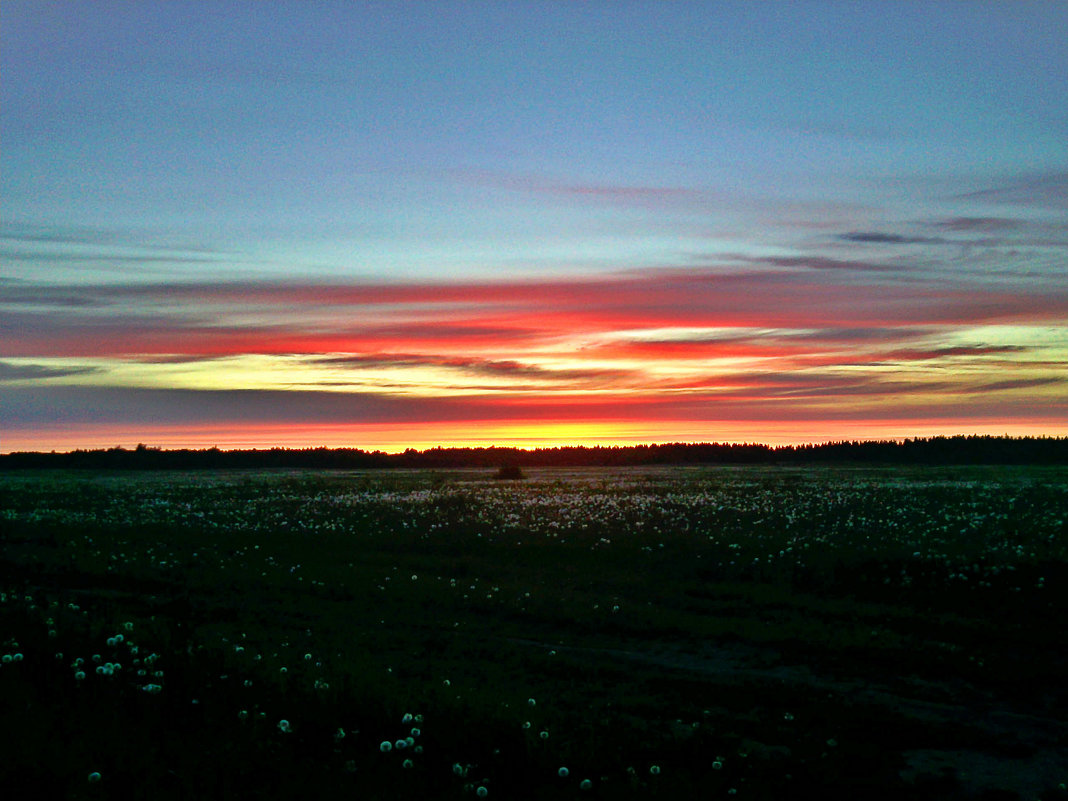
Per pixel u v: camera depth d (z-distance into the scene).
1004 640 16.41
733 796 9.61
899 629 17.28
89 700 10.77
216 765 9.39
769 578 21.67
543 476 69.00
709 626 17.25
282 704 11.29
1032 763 10.94
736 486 49.34
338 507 38.38
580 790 9.59
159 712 10.67
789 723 12.16
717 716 12.31
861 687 13.95
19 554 23.33
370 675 12.97
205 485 56.16
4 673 11.37
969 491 41.41
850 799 9.78
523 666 14.59
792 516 31.38
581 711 12.27
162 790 8.69
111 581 20.30
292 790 8.96
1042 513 30.97
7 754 9.01
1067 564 20.52
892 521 29.62
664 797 9.47
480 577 22.36
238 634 15.55
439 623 17.36
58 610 15.78
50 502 41.06
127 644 13.08
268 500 43.12
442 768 9.91
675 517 32.22
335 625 16.88
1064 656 15.53
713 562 23.28
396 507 37.69
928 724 12.16
